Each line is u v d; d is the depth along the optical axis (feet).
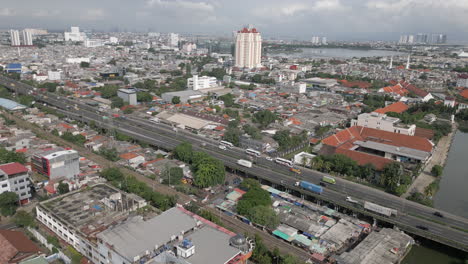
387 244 475.31
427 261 476.13
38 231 472.85
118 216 460.96
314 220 538.88
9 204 524.93
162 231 402.72
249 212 530.68
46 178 640.58
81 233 419.33
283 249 472.44
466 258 476.13
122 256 358.64
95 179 624.59
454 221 547.49
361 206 579.07
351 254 447.83
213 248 380.58
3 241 404.57
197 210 519.19
